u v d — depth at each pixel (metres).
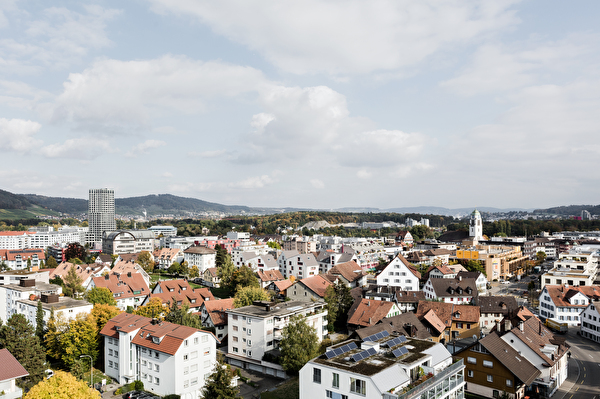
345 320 120.62
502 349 73.56
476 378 74.00
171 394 71.00
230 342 93.75
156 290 133.50
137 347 77.62
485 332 117.56
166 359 72.06
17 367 59.84
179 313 99.38
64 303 103.75
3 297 120.25
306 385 57.19
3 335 78.88
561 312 128.38
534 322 89.31
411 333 97.81
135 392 73.00
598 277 181.38
